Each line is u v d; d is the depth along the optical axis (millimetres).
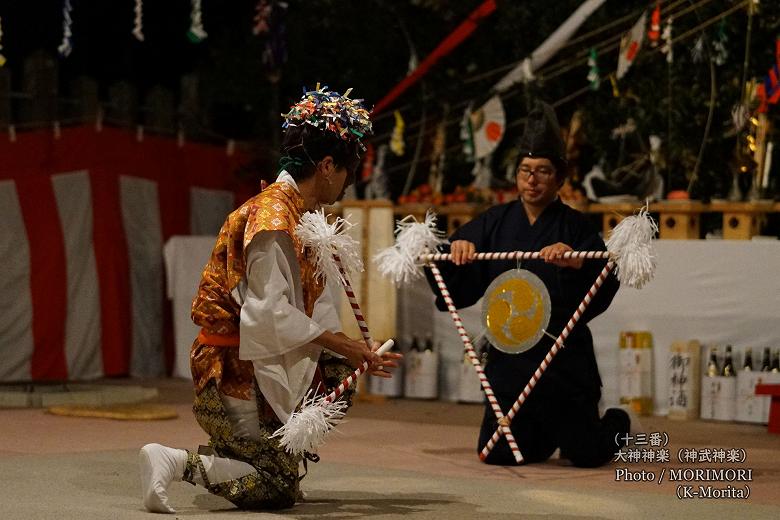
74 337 14648
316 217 6184
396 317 12914
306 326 6012
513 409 8031
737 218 11766
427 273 8680
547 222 8547
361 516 6121
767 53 13711
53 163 14594
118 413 10727
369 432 10062
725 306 11211
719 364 11219
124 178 15188
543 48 14555
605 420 8602
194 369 6348
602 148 14570
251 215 6164
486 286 8641
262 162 16438
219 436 6289
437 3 16281
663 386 11500
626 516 6250
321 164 6410
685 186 14055
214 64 17547
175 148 15867
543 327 8172
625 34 13391
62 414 11008
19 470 7523
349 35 17000
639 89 14289
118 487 6941
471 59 16609
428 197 13477
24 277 14281
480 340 12422
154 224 15523
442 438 9719
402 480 7422
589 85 14969
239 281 6180
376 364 6184
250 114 17812
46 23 16953
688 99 13844
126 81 16125
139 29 11938
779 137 13156
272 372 6070
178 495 6762
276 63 14844
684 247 11367
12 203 14203
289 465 6277
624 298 11625
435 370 12672
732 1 13594
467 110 13867
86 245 14781
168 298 15523
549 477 7773
